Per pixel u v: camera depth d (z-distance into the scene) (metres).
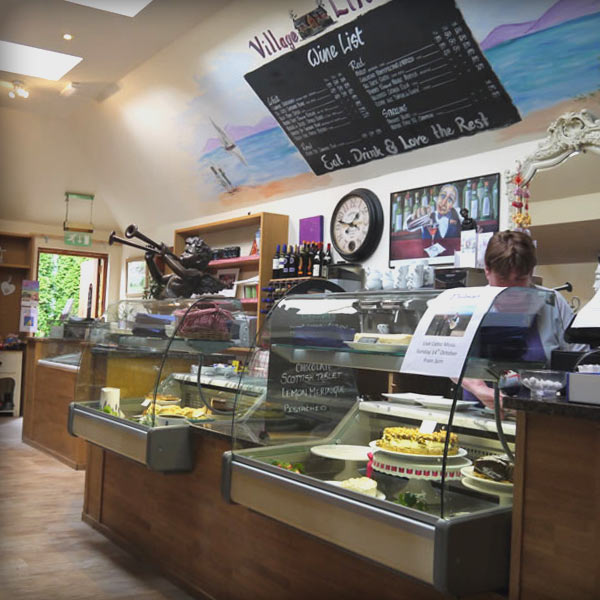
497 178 4.25
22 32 5.86
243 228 7.00
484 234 4.17
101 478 4.13
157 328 3.56
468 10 3.83
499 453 1.94
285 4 4.73
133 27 5.69
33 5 5.33
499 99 4.04
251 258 6.40
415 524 1.79
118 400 3.70
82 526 4.20
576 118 3.71
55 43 6.08
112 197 9.20
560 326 2.07
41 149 8.74
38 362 6.91
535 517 1.72
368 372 2.30
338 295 2.43
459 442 2.01
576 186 3.73
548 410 1.66
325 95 5.04
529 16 3.62
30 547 3.76
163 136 7.12
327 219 5.76
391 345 2.10
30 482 5.33
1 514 4.40
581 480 1.62
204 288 5.12
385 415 2.22
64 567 3.46
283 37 4.95
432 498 1.86
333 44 4.66
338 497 2.04
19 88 7.18
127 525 3.80
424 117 4.53
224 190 6.98
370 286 4.91
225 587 2.98
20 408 9.16
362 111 4.89
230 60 5.53
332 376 2.38
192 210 7.82
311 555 2.52
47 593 3.09
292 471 2.29
